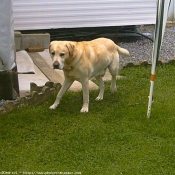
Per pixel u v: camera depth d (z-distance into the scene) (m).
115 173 4.85
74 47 6.02
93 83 7.61
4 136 5.65
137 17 11.01
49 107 6.50
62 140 5.55
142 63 8.68
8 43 6.46
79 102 6.77
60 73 8.24
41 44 9.94
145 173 4.87
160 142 5.54
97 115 6.32
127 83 7.72
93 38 11.23
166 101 6.85
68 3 10.51
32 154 5.24
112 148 5.38
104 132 5.75
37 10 10.35
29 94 6.77
